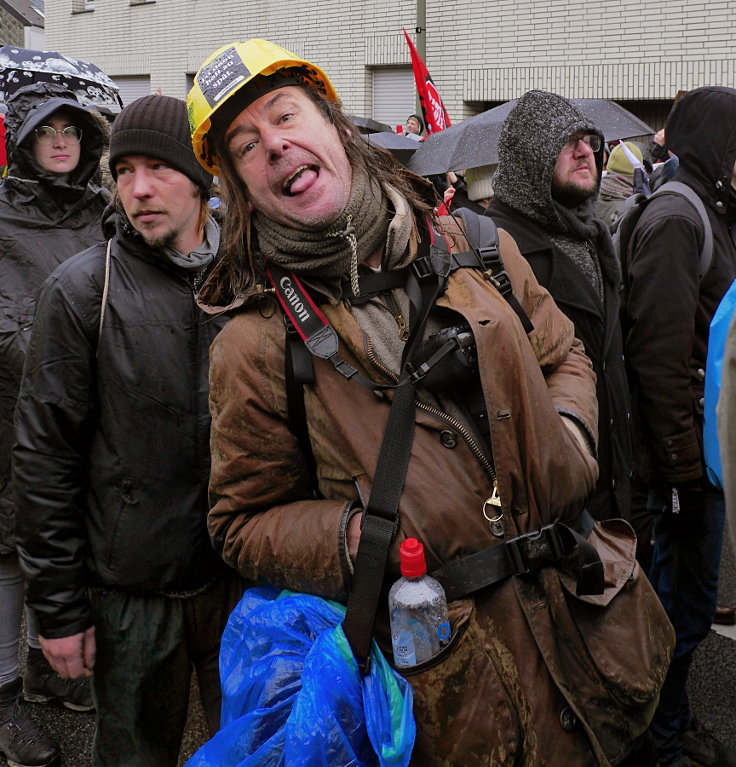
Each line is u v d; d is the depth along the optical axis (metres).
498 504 1.45
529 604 1.43
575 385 1.69
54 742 2.71
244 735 1.47
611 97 10.54
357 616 1.42
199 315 2.03
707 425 2.06
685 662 2.54
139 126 1.91
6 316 2.71
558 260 2.36
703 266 2.45
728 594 3.61
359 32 12.71
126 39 16.22
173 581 2.03
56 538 2.01
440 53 11.86
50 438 1.99
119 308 1.98
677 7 9.89
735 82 9.65
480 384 1.49
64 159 2.76
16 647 2.76
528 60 11.08
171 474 2.01
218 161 1.60
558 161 2.38
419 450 1.45
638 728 1.49
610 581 1.52
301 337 1.49
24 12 20.92
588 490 1.54
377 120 12.94
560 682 1.41
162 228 1.96
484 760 1.38
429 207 1.62
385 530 1.42
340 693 1.40
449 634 1.39
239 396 1.54
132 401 1.98
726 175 2.47
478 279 1.57
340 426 1.47
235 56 1.52
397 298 1.54
